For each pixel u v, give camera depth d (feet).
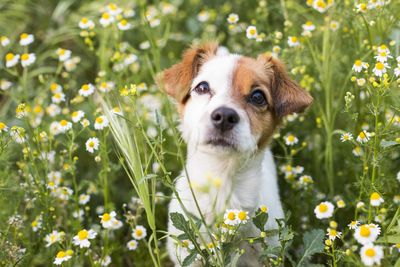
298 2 4.25
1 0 4.68
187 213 2.86
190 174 3.19
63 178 3.53
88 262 3.47
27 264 3.19
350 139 3.18
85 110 3.88
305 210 3.46
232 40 4.19
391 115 3.41
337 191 3.61
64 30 4.48
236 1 4.40
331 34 3.68
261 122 3.15
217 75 3.12
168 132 3.79
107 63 3.98
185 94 3.23
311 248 2.88
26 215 3.45
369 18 3.45
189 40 4.40
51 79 4.00
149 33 3.71
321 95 3.71
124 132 2.94
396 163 3.46
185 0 4.72
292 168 3.50
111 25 3.92
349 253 2.77
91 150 3.25
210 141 3.04
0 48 4.34
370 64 3.37
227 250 2.89
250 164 3.15
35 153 3.39
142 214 3.58
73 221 3.39
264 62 3.24
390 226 2.91
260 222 2.92
